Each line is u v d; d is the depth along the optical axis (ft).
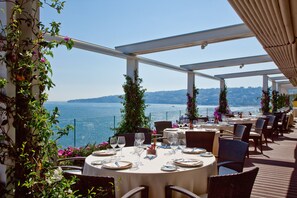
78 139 17.24
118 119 22.12
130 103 22.18
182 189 7.00
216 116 23.56
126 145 14.24
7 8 4.39
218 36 19.69
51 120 4.58
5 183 4.45
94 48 18.94
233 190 6.49
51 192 4.51
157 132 20.83
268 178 14.46
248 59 30.99
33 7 4.73
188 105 34.24
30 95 4.43
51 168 4.65
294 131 38.14
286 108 65.31
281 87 76.33
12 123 4.38
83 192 6.31
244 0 10.22
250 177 6.72
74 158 10.77
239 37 19.42
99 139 19.11
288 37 15.51
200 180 8.06
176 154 10.05
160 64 27.73
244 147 10.37
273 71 42.34
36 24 4.73
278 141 28.63
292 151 22.57
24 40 4.63
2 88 4.32
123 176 7.52
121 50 22.99
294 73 34.91
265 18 12.32
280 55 21.04
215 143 17.69
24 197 4.48
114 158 9.18
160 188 7.38
